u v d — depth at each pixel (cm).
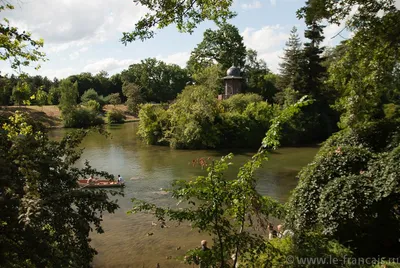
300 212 910
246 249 612
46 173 509
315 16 977
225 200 607
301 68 4356
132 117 8069
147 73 9669
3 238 451
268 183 2077
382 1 957
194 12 781
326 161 962
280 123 612
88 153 3341
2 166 467
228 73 5338
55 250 484
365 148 1063
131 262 1125
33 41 748
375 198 802
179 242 1266
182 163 2767
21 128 651
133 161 2895
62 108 6166
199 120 3572
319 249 730
